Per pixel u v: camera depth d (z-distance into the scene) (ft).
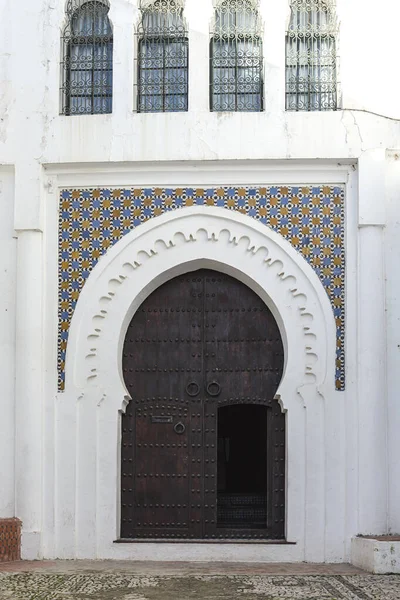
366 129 33.96
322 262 34.30
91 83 35.70
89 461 34.14
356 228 34.14
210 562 33.58
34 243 34.53
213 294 35.70
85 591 27.96
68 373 34.40
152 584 29.12
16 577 30.04
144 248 34.81
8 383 34.40
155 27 35.70
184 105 35.37
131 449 35.17
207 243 34.78
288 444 34.01
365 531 32.86
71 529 33.91
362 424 33.19
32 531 33.63
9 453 34.14
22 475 33.71
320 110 35.04
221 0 35.60
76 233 34.99
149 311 35.78
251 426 37.24
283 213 34.58
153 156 34.19
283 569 32.04
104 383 34.50
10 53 35.09
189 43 34.76
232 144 34.04
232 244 34.68
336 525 33.45
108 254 34.78
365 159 33.83
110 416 34.42
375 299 33.53
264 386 35.14
